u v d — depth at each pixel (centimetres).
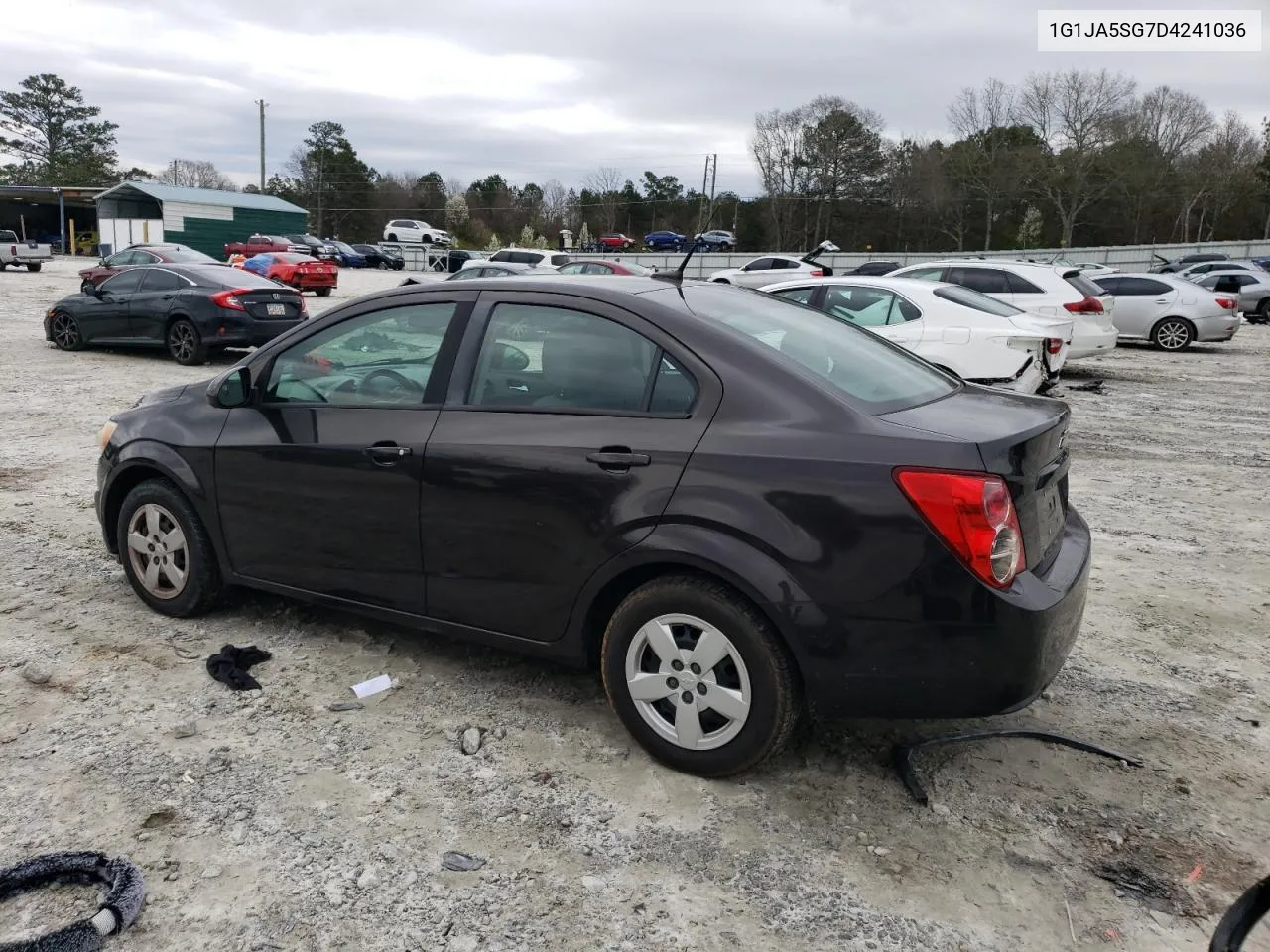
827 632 296
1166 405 1216
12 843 287
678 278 407
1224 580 552
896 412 320
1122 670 429
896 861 290
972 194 7800
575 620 342
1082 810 318
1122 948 256
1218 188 7331
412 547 372
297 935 254
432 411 369
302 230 5759
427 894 271
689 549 309
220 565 435
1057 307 1348
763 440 308
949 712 295
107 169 9019
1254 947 255
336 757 339
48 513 623
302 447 394
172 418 443
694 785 325
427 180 10300
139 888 264
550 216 9494
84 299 1466
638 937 257
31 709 366
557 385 349
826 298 1078
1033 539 308
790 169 8106
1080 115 7338
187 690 384
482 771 332
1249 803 325
